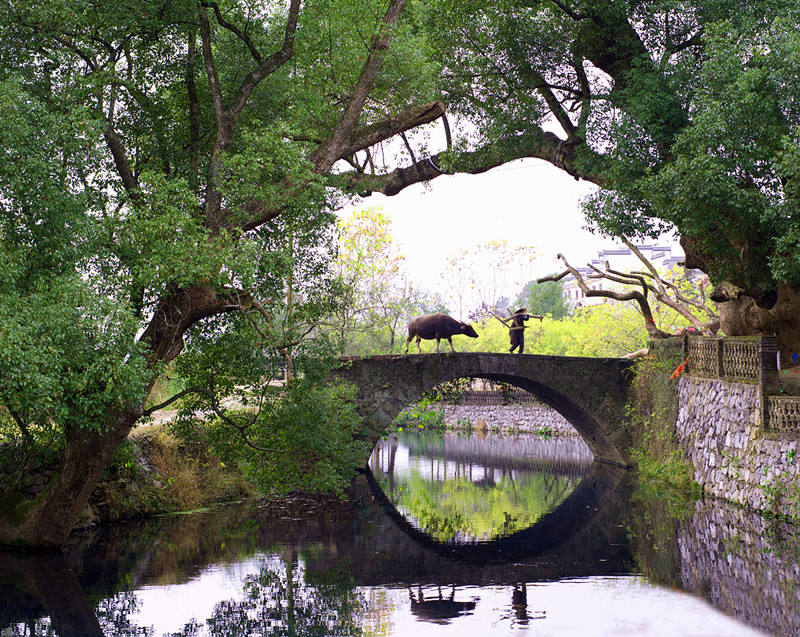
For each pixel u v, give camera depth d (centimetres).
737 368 1791
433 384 2464
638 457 2520
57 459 1375
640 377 2544
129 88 1305
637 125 1708
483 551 1360
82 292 1011
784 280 1508
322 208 1331
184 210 1161
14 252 1019
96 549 1346
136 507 1666
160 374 1183
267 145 1162
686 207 1505
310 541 1448
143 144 1362
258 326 1301
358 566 1238
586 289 2550
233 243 1137
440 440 3981
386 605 998
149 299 1229
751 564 1168
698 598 992
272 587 1095
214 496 1919
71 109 1094
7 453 1352
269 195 1176
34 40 1170
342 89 1543
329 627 900
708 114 1462
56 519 1278
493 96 2125
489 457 3131
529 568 1214
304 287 1392
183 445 1911
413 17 2000
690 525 1522
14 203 1039
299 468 1456
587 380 2606
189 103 1438
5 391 969
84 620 933
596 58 2003
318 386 1456
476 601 1012
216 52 1426
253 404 1468
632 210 1725
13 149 1001
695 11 1736
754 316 1909
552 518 1720
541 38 1984
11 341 913
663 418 2328
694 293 3453
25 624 915
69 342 1020
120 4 1217
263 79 1397
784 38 1426
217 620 930
